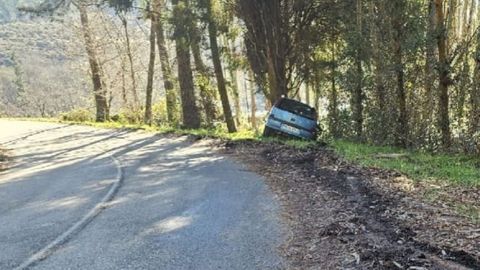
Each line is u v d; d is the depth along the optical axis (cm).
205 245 584
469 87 1367
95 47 3494
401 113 1548
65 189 991
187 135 1972
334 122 1852
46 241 625
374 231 594
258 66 2216
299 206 759
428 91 1479
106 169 1239
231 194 863
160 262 533
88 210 789
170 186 963
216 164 1226
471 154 1325
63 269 523
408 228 595
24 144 2078
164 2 2361
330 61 2116
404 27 1512
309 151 1329
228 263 523
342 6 1938
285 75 2106
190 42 2119
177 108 2742
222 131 2266
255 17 2081
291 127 1702
